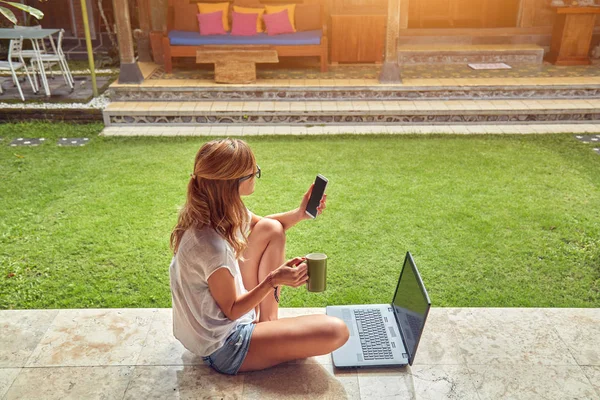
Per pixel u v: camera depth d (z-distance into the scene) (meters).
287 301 3.86
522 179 5.99
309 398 2.59
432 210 5.26
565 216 5.12
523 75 9.01
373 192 5.66
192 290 2.39
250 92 8.43
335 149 6.95
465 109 7.97
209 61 8.56
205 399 2.58
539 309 3.35
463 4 12.44
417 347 2.77
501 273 4.22
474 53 9.91
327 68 9.59
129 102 8.33
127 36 8.30
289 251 4.52
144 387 2.68
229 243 2.38
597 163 6.44
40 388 2.69
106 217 5.11
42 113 7.96
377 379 2.73
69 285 4.04
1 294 3.93
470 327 3.17
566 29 9.51
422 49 9.98
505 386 2.71
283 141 7.26
